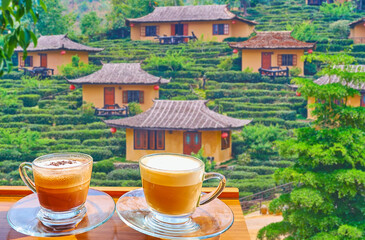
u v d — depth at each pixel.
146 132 16.48
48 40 24.38
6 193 1.57
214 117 16.53
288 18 29.52
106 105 19.88
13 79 23.03
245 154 16.52
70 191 1.13
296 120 18.91
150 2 29.12
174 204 1.12
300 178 7.38
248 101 20.38
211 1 32.22
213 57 24.52
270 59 21.95
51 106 20.52
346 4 29.41
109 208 1.29
